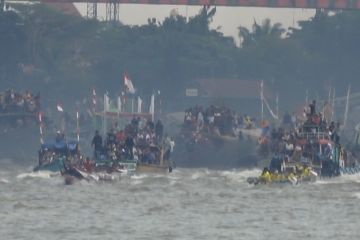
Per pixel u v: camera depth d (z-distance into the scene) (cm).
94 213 16225
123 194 18650
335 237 14288
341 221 15575
